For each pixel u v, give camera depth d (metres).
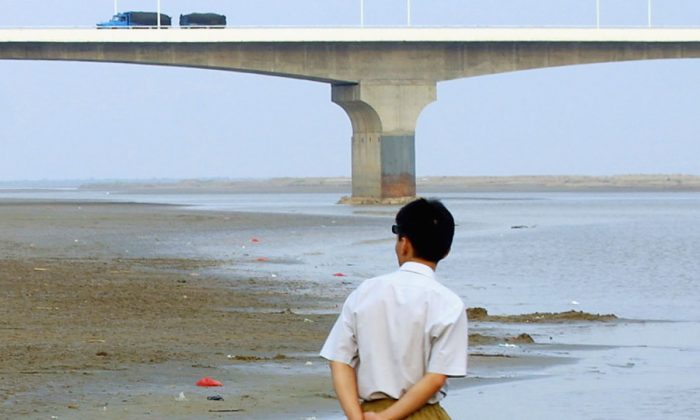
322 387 18.22
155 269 42.19
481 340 25.03
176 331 25.11
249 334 24.84
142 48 106.31
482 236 68.06
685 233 72.31
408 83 111.81
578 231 73.88
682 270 46.97
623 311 32.47
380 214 89.50
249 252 51.88
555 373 20.39
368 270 43.59
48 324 25.94
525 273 45.38
